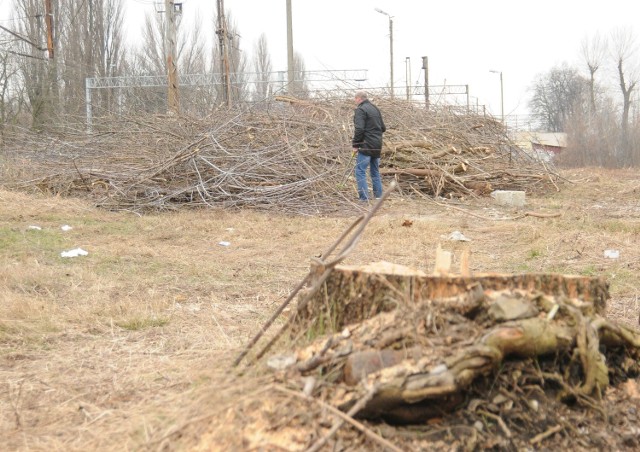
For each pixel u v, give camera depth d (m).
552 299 3.16
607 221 10.77
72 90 29.55
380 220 10.86
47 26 27.30
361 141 12.66
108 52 37.22
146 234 10.02
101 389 4.04
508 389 2.96
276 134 14.13
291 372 3.06
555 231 9.35
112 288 6.72
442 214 12.22
